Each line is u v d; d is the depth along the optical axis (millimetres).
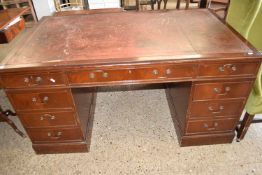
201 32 1347
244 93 1274
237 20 1414
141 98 2072
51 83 1152
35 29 1463
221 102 1314
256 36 1345
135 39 1281
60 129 1404
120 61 1080
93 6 3170
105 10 1891
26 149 1606
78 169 1457
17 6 3027
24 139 1687
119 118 1856
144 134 1692
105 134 1707
